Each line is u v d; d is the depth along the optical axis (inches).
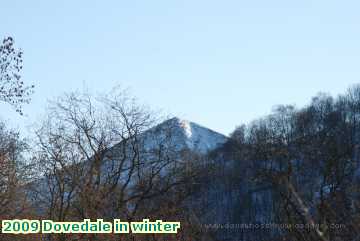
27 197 1942.7
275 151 1918.1
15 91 1390.3
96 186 1785.2
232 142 3083.2
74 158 1827.0
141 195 1833.2
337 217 1691.7
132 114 1867.6
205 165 2095.2
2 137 1951.3
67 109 1867.6
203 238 2153.1
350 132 2780.5
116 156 1833.2
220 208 2903.5
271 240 2223.2
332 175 1850.4
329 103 3420.3
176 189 1936.5
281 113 3164.4
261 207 2770.7
